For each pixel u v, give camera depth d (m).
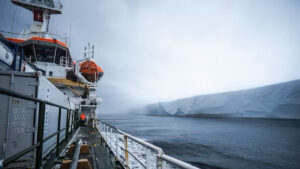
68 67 15.70
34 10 15.88
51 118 5.08
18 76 3.68
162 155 1.67
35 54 14.34
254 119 87.50
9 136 3.40
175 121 112.50
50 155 4.89
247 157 25.20
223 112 86.19
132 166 11.51
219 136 45.88
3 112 3.39
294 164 22.33
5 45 6.12
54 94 5.45
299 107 57.56
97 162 4.56
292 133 48.62
